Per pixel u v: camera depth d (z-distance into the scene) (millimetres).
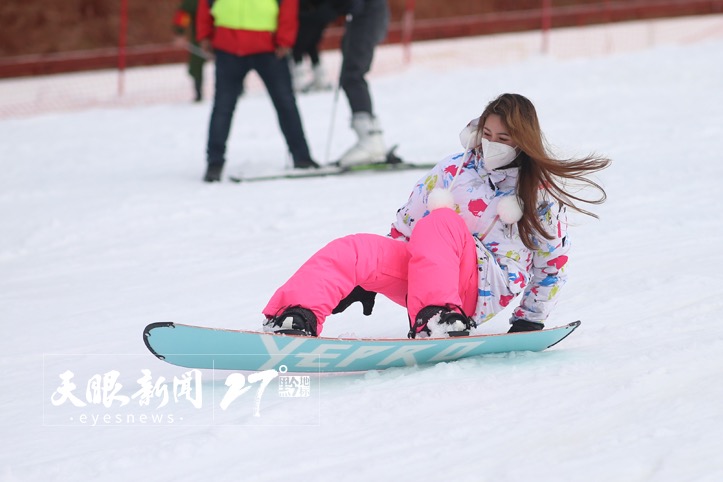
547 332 8062
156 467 6516
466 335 8008
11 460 6875
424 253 8094
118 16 52781
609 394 7145
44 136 28062
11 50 49688
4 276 13633
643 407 6859
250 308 11000
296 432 6934
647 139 21188
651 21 53938
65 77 42562
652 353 7992
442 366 8055
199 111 32031
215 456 6633
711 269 10820
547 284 8641
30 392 8484
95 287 12586
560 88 31031
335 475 6180
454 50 45031
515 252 8461
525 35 50188
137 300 11734
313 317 7805
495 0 58781
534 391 7363
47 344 10109
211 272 12875
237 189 18906
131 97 37188
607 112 25656
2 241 15766
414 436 6684
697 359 7781
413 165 20078
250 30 19422
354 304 10766
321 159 22469
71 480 6410
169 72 43094
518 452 6309
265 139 25703
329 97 32562
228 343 7578
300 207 16453
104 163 23625
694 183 16156
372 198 17062
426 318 8008
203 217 16547
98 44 51344
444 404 7246
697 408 6742
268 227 15344
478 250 8383
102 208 17609
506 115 8023
